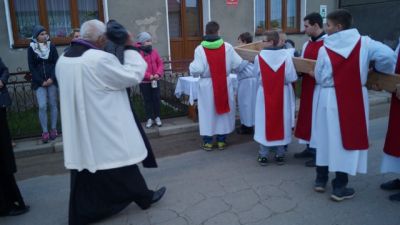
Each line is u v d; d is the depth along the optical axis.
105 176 3.27
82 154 3.14
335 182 3.63
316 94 3.67
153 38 9.23
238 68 5.41
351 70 3.38
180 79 6.66
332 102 3.47
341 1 12.23
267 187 4.01
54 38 8.38
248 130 6.27
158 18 9.21
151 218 3.44
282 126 4.54
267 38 4.51
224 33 10.24
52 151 5.70
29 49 5.59
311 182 4.11
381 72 3.44
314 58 4.39
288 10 11.70
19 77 7.65
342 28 3.43
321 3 11.91
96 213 3.32
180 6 10.15
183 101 7.34
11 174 3.58
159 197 3.73
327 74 3.46
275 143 4.54
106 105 3.10
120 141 3.16
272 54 4.46
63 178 4.67
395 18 11.45
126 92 3.31
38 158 5.47
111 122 3.12
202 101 5.27
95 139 3.12
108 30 3.17
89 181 3.27
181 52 10.32
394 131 3.53
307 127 4.56
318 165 3.67
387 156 3.68
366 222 3.22
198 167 4.74
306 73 4.39
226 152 5.34
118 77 3.07
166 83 7.65
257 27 11.27
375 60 3.34
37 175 4.81
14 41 8.07
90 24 3.15
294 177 4.27
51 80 5.68
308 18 4.39
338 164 3.49
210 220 3.35
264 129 4.55
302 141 4.64
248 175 4.38
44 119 5.78
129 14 8.89
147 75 6.17
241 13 10.40
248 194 3.85
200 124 5.33
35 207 3.85
